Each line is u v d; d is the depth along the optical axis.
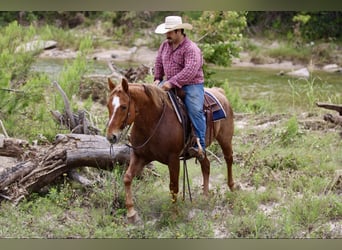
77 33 36.19
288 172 11.96
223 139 10.52
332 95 20.62
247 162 12.44
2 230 8.98
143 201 10.03
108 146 10.48
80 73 15.83
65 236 8.91
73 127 12.52
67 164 10.31
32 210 9.73
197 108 9.34
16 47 16.22
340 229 9.43
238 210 9.85
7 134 13.01
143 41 35.00
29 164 10.21
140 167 9.36
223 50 18.17
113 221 9.44
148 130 8.97
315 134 14.75
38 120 14.09
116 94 8.40
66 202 9.89
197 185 11.00
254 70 30.45
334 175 11.63
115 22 36.84
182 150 9.42
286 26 35.66
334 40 34.25
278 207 10.01
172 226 9.21
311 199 10.29
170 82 9.23
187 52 9.25
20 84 15.41
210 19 18.38
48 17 38.00
